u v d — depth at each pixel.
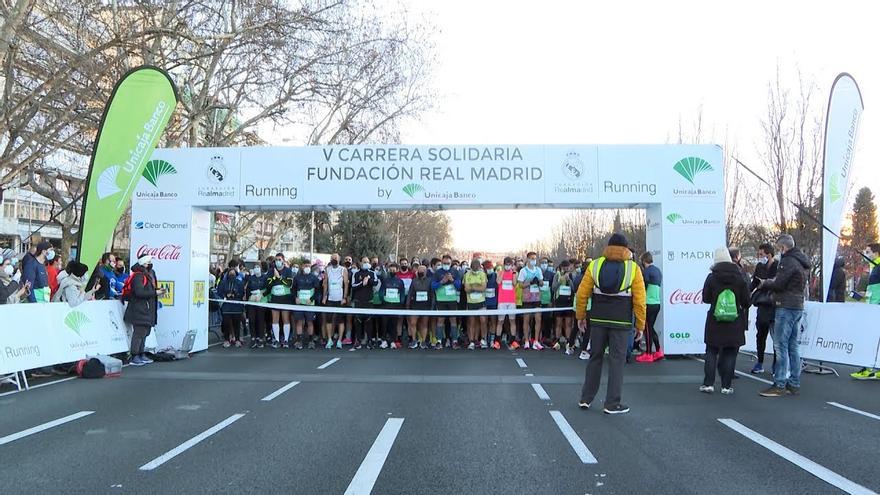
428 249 80.38
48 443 5.80
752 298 10.04
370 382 9.20
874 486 4.62
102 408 7.38
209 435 6.11
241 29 16.91
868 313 9.59
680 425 6.54
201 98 22.11
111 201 11.25
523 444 5.78
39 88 14.53
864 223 36.66
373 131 26.64
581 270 12.92
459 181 12.30
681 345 11.96
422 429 6.36
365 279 13.45
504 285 13.33
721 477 4.82
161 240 12.51
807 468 5.05
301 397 8.05
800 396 8.16
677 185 12.20
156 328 12.36
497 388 8.71
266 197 12.44
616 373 7.09
